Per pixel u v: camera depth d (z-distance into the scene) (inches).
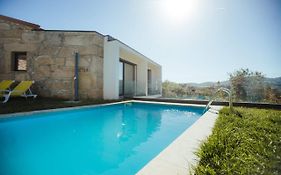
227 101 326.3
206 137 119.5
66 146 139.8
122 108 342.6
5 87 303.7
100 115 277.6
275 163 78.0
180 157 89.3
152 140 158.2
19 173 95.5
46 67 373.7
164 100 394.3
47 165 105.5
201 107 316.2
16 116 192.4
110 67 408.2
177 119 256.1
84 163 109.0
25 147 135.1
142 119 253.8
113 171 99.1
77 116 259.9
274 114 202.5
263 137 114.0
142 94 579.8
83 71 381.4
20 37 368.5
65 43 378.0
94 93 384.8
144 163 110.2
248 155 86.0
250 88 379.2
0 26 364.5
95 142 150.6
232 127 138.1
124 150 132.7
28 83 320.5
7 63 366.0
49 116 225.6
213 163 79.4
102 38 410.9
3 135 164.1
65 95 374.6
